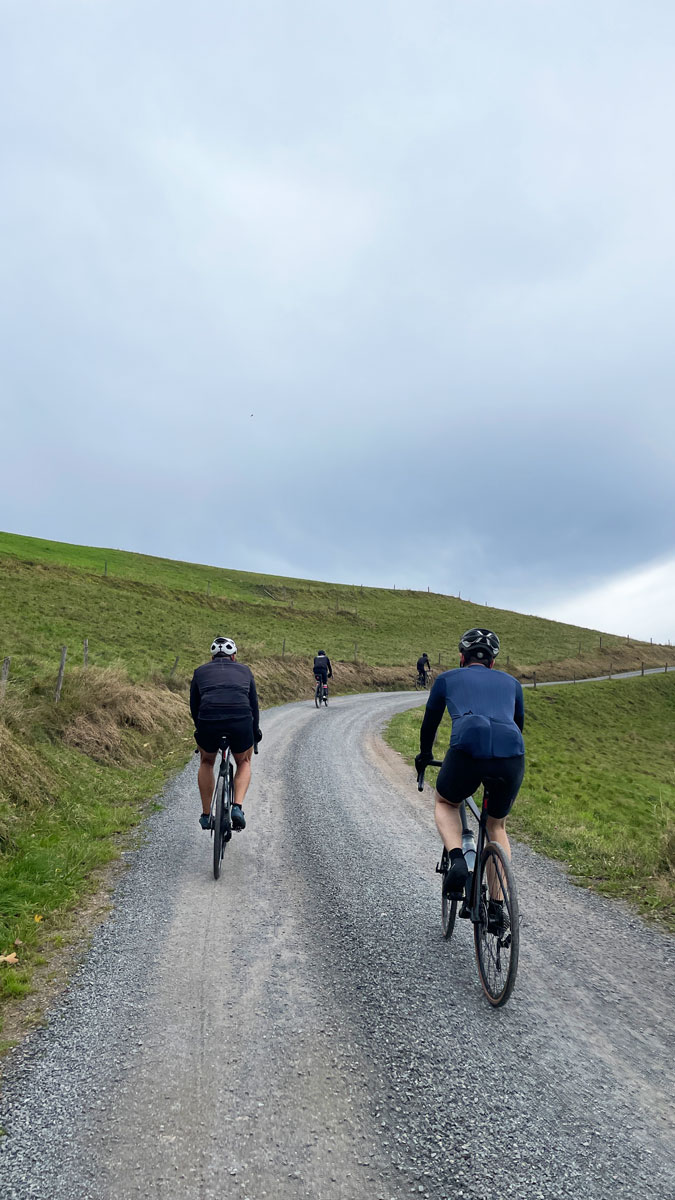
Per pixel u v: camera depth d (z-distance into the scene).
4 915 4.30
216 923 4.33
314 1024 3.04
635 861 5.85
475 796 8.06
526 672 56.22
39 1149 2.19
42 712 9.70
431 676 43.72
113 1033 2.96
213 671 5.48
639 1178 2.06
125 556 70.88
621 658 72.81
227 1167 2.10
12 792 6.89
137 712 12.13
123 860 5.77
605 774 20.98
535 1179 2.05
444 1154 2.16
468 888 3.58
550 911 4.69
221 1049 2.81
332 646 48.19
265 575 84.69
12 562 43.16
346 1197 1.97
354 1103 2.44
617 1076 2.64
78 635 27.48
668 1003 3.30
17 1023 3.06
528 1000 3.31
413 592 88.81
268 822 7.24
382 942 4.05
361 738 14.99
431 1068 2.67
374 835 6.84
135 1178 2.05
